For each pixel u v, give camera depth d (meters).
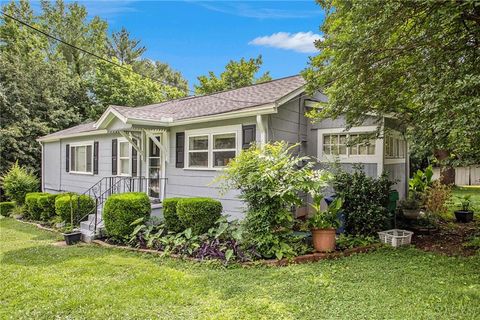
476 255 5.49
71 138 13.84
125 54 30.73
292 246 5.63
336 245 5.95
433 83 4.62
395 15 4.66
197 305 3.68
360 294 3.84
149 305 3.70
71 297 3.95
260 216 5.59
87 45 25.44
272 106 6.89
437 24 4.62
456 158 6.06
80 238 7.50
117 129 8.98
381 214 6.66
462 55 4.78
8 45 19.67
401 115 6.64
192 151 8.85
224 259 5.32
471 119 3.91
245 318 3.32
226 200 7.98
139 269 5.09
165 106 11.83
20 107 15.95
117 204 6.96
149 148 10.10
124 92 22.11
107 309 3.61
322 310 3.44
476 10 4.47
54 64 19.45
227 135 8.07
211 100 10.34
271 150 6.05
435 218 8.23
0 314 3.54
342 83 5.69
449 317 3.22
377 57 5.21
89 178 12.62
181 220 6.63
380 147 7.70
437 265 4.95
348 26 5.30
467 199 9.29
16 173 12.52
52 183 15.46
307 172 5.76
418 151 5.84
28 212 10.89
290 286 4.16
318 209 5.99
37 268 5.22
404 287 4.04
